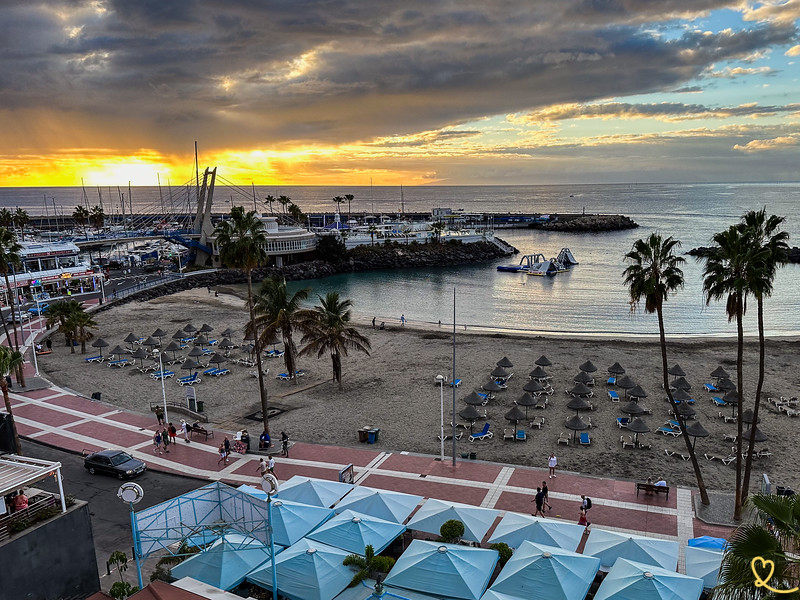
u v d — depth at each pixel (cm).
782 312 9225
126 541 2598
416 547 2158
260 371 3719
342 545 2223
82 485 3186
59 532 2028
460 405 4622
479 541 2288
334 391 5038
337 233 16588
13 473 2034
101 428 4072
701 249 15588
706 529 2662
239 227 3888
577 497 2994
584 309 9662
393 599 1855
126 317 8438
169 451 3678
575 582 1916
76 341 6869
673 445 3788
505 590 1914
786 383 5094
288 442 3781
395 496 2606
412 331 7531
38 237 16025
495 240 18000
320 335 4978
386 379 5384
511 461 3538
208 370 5575
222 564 2069
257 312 4747
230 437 3922
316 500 2622
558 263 14138
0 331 7431
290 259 14312
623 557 2119
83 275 10325
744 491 2716
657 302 2973
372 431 3822
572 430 4053
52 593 2009
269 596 2106
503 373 5038
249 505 2264
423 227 19562
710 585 1962
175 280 11506
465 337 7175
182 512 2248
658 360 5959
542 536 2238
